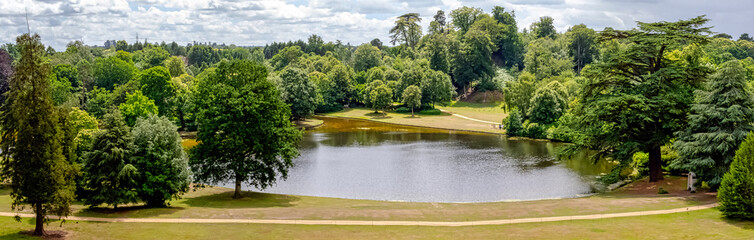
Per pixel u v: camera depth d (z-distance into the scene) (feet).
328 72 497.05
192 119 290.35
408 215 88.84
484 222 81.87
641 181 137.28
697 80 129.18
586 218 83.51
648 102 121.49
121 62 395.34
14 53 485.15
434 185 150.30
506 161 193.06
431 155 210.79
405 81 431.84
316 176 165.78
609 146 140.87
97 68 387.34
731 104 105.91
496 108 433.89
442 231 76.23
